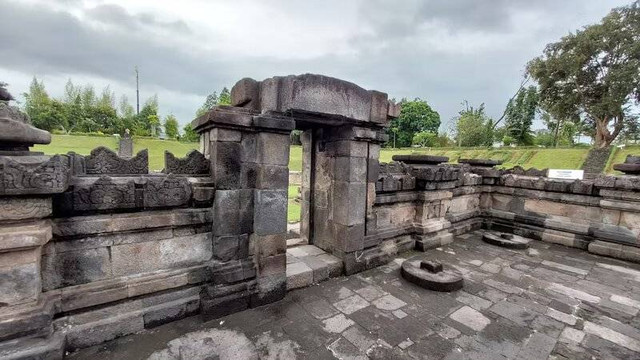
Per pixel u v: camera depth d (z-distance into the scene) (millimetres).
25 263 2484
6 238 2307
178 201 3318
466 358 2920
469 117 38062
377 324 3453
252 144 3699
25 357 2439
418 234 6305
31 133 2461
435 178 6215
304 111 3814
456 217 7492
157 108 58281
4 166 2201
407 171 6469
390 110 4914
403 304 3926
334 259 4891
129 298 3154
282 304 3857
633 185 5828
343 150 4770
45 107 41156
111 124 46844
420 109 51219
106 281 3045
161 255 3365
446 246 6594
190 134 42812
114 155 3383
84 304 2900
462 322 3539
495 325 3494
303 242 5719
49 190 2375
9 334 2443
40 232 2434
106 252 3045
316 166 5555
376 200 5512
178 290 3449
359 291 4273
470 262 5594
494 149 31078
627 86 23328
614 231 6195
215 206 3549
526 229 7504
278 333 3236
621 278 4961
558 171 7590
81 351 2816
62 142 29328
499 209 8234
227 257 3625
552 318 3670
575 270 5297
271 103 3676
